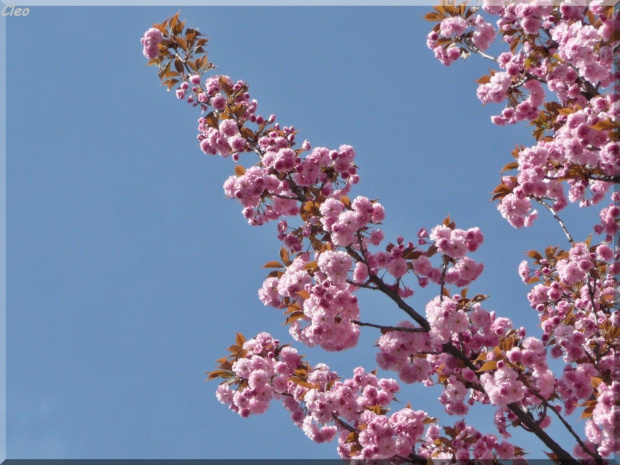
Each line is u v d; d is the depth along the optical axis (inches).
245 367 239.9
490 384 202.8
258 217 272.8
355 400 226.4
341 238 211.5
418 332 210.7
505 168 247.0
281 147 271.4
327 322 204.8
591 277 266.7
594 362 231.0
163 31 311.7
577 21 254.8
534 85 272.5
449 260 211.2
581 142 229.3
